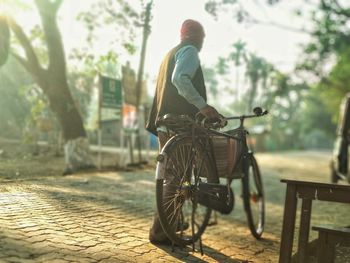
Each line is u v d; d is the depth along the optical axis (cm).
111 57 943
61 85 896
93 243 363
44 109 1123
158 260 356
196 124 392
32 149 1141
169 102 402
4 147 1094
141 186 677
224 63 1001
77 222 414
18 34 878
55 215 422
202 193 406
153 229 403
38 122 1102
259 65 1259
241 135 471
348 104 1071
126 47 922
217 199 422
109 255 342
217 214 641
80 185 599
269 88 1525
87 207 479
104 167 923
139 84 1013
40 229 371
